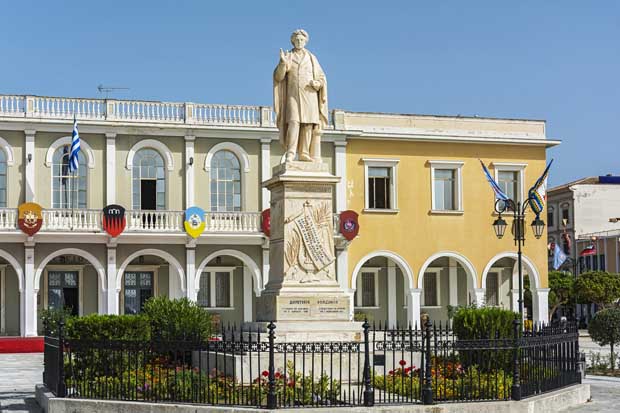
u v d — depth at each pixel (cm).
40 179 4331
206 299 4662
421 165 4809
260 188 4588
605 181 8244
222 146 4553
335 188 4662
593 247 7050
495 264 5034
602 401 2002
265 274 4553
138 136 4459
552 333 1956
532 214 4941
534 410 1703
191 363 1848
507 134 4919
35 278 4247
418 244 4781
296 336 1892
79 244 4328
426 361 1639
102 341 1734
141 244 4406
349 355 1622
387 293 4875
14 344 3956
